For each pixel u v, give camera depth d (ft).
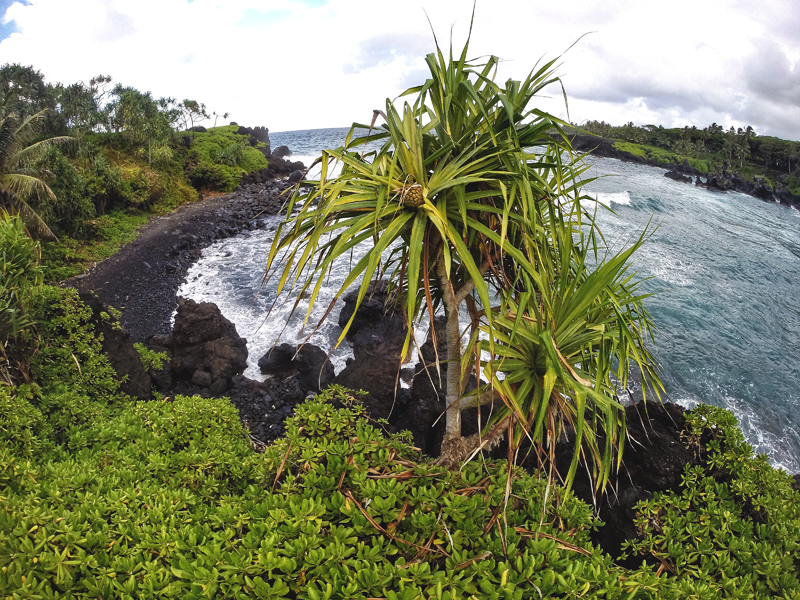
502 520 12.17
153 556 10.94
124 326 60.18
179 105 198.90
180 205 126.82
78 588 9.87
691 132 476.95
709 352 59.26
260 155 182.70
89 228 88.79
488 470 14.87
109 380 30.12
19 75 141.28
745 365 57.36
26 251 25.61
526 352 11.23
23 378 25.48
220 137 181.06
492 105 11.07
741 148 401.29
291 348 46.29
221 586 9.29
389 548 10.94
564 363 10.12
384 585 9.27
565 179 11.47
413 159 10.42
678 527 15.28
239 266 82.23
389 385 36.17
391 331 45.98
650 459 20.01
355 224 9.72
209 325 45.52
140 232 98.48
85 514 12.14
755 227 146.30
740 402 50.88
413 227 9.96
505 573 9.30
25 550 10.11
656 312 68.64
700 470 18.48
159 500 13.44
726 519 15.44
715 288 80.59
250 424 39.37
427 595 9.39
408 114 10.38
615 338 10.99
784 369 57.57
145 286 72.13
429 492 12.55
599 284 10.47
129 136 140.36
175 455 17.85
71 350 29.27
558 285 12.40
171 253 86.63
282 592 8.94
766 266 98.53
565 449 23.48
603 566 11.32
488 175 10.98
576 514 14.37
